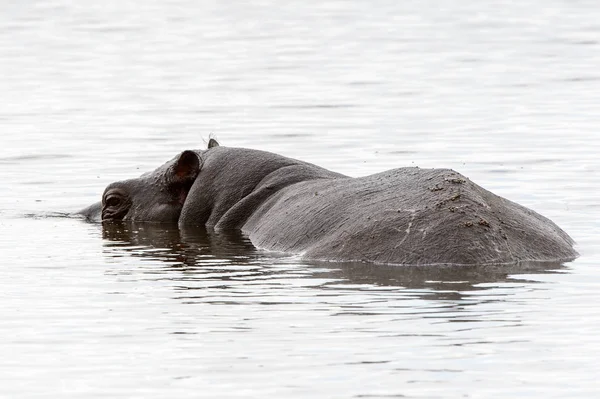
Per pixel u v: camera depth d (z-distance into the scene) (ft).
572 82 244.83
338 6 412.36
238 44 318.04
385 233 94.68
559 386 64.23
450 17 374.84
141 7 410.52
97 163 164.66
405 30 345.10
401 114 205.98
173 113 209.77
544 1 411.75
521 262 92.89
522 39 320.09
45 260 102.01
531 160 160.86
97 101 225.56
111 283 90.79
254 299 83.61
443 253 91.45
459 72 261.65
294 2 424.05
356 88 238.89
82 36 335.26
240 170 119.65
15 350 71.92
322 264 94.79
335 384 64.75
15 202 138.92
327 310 79.61
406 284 86.12
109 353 71.00
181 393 63.98
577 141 176.04
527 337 72.43
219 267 96.53
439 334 73.20
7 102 225.15
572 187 140.97
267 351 70.54
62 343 73.26
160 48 310.86
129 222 124.47
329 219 100.94
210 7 410.72
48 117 207.00
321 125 195.11
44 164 164.35
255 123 197.57
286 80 252.01
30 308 82.28
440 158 163.53
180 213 122.11
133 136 186.60
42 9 399.44
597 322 75.46
